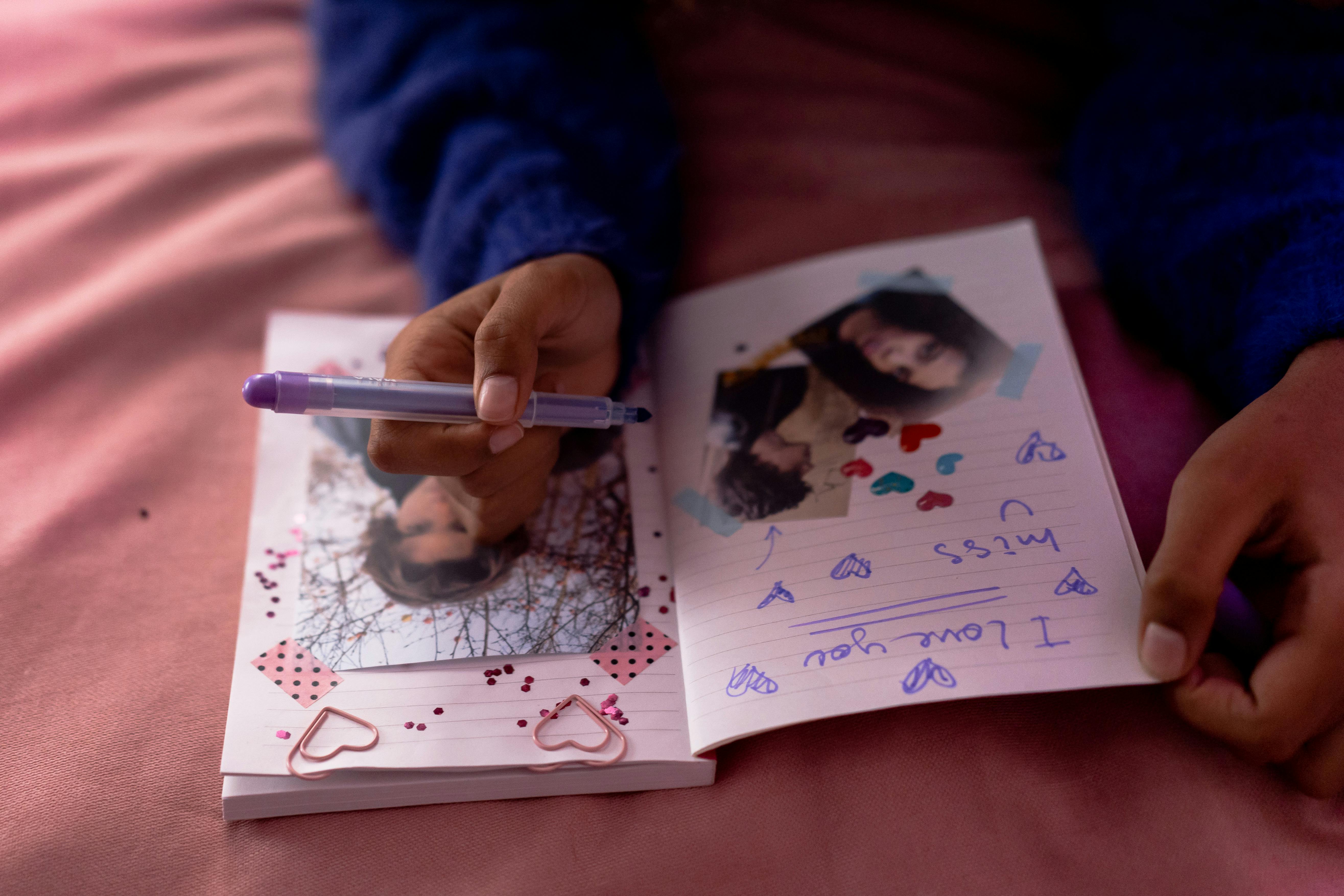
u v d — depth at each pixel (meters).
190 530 0.59
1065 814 0.47
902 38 0.79
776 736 0.51
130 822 0.48
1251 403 0.49
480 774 0.49
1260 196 0.57
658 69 0.81
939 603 0.51
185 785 0.49
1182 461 0.56
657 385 0.66
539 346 0.54
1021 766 0.49
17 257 0.72
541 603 0.55
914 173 0.76
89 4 0.90
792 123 0.79
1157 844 0.46
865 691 0.48
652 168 0.69
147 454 0.62
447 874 0.47
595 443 0.63
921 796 0.48
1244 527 0.44
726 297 0.69
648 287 0.61
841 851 0.47
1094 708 0.51
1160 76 0.65
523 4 0.76
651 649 0.54
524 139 0.68
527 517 0.58
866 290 0.66
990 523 0.54
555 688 0.52
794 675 0.50
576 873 0.47
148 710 0.52
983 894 0.45
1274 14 0.60
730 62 0.80
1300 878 0.45
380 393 0.47
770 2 0.79
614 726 0.50
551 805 0.49
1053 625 0.49
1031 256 0.65
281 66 0.90
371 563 0.57
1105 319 0.65
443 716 0.51
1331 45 0.59
